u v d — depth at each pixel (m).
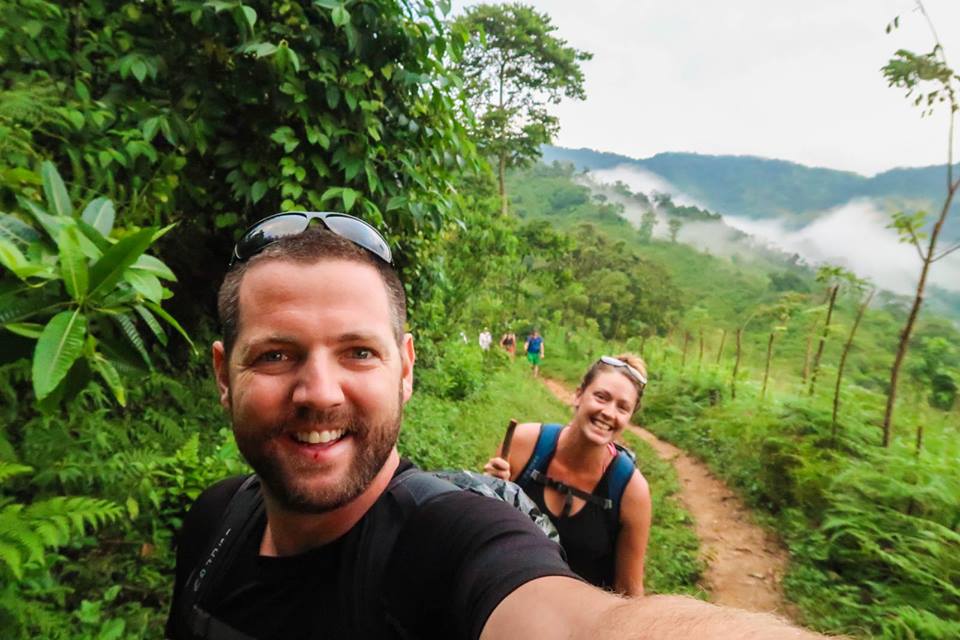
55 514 1.89
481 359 11.73
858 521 5.44
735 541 6.40
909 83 5.90
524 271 19.56
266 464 0.96
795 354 13.26
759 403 9.42
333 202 3.63
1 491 2.29
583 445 2.41
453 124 3.98
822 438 7.12
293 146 3.27
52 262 1.48
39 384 1.28
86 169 2.79
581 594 0.81
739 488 7.89
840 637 0.67
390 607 0.93
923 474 5.64
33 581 2.18
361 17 3.33
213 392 4.19
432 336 6.91
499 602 0.83
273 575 1.02
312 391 0.92
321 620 0.96
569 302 31.92
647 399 13.18
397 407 1.03
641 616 0.72
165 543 2.76
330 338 0.95
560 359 22.45
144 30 3.32
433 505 0.99
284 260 0.98
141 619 2.44
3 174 1.82
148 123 2.97
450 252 7.91
